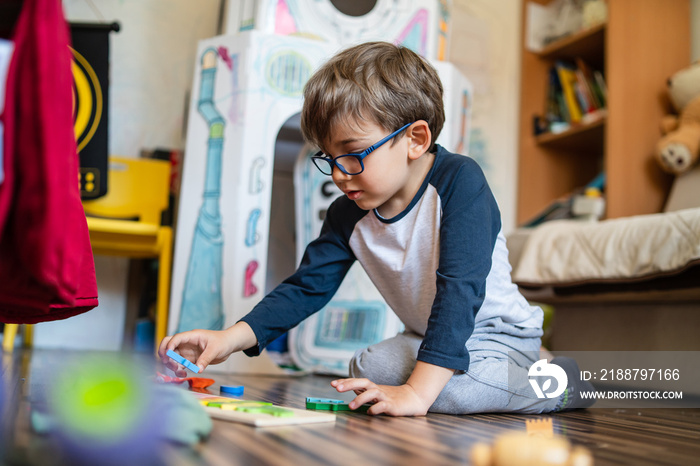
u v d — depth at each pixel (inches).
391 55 31.9
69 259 23.9
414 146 31.7
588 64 101.8
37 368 40.9
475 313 30.5
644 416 36.4
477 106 98.3
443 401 30.7
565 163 101.0
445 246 31.4
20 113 22.1
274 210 73.5
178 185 77.6
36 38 22.3
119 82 80.4
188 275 58.3
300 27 62.9
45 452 16.3
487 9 99.8
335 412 27.8
